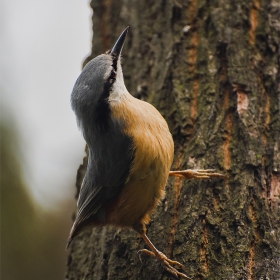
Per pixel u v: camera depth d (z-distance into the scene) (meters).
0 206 16.42
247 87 9.46
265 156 8.71
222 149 8.88
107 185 9.06
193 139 9.25
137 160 8.62
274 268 7.44
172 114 9.86
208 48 10.24
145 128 8.70
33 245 15.91
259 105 9.34
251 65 9.78
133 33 11.95
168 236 8.36
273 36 10.15
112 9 12.97
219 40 10.16
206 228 8.03
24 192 16.95
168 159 8.70
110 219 9.22
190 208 8.35
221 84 9.70
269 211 8.09
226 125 9.16
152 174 8.65
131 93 10.99
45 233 16.27
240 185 8.35
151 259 8.39
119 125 8.83
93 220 9.44
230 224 7.94
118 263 8.61
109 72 9.09
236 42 10.04
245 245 7.65
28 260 15.61
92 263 9.10
